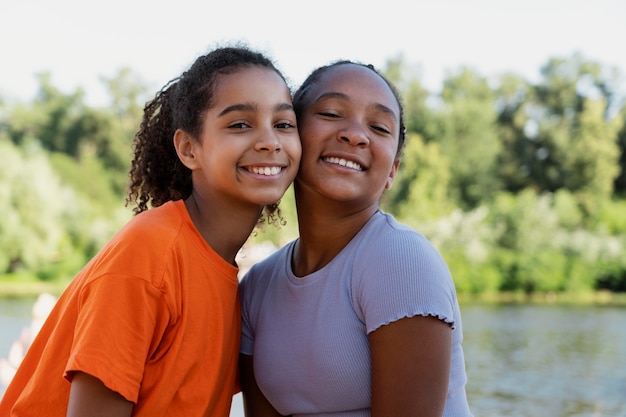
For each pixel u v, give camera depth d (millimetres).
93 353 1690
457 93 40719
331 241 2051
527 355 11781
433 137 35188
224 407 1991
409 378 1806
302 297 2016
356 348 1911
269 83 1969
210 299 1893
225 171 1935
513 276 25500
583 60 40594
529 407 8039
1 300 20500
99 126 37406
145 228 1833
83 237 28891
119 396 1714
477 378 9750
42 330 1937
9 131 37344
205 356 1884
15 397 1909
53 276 27797
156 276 1788
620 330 15219
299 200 2100
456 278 25203
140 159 2291
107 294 1740
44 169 28625
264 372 2061
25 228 27734
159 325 1797
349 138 1979
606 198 33750
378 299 1849
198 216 2008
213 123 1951
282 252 2232
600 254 26250
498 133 38219
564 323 16625
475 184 34438
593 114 35812
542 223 26438
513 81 40781
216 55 2010
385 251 1892
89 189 33312
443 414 1961
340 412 1957
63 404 1802
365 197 2023
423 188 30062
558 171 36062
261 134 1935
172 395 1827
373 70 2135
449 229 26516
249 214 2006
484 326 16031
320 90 2061
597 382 9484
